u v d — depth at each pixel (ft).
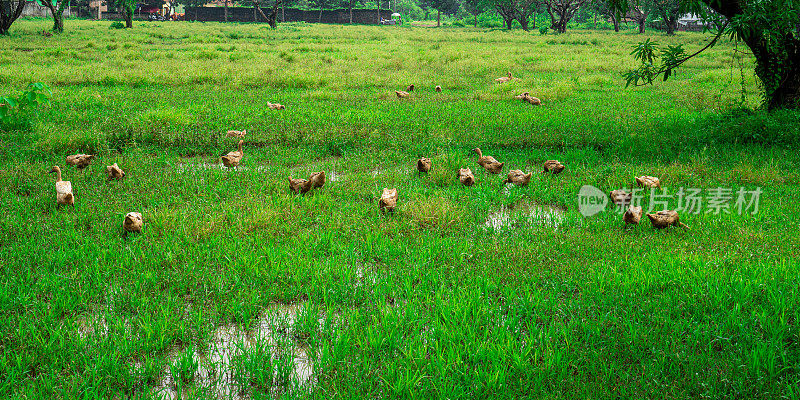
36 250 17.02
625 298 14.40
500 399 10.91
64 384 11.23
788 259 16.47
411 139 32.22
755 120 31.40
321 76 59.00
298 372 12.14
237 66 69.15
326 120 36.35
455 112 40.32
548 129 34.24
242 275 15.87
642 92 53.93
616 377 11.65
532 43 131.03
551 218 20.51
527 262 16.66
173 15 276.82
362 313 14.05
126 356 12.23
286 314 13.80
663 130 33.91
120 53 82.84
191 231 18.60
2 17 122.42
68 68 64.18
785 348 12.33
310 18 273.95
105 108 41.29
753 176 24.35
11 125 32.48
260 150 30.50
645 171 25.59
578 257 17.11
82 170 25.61
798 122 31.35
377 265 16.93
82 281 15.12
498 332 12.95
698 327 12.84
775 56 33.37
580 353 12.09
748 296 14.07
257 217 19.70
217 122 35.06
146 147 30.27
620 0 33.76
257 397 11.02
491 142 31.65
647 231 19.20
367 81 57.47
